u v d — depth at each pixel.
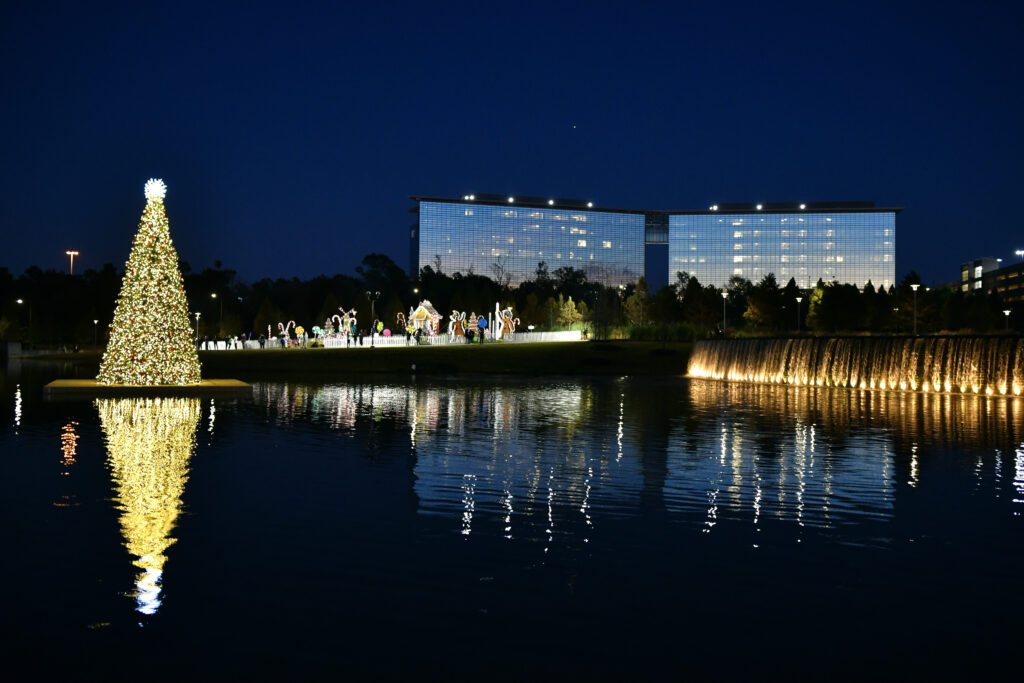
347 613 8.31
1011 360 39.75
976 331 81.00
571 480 15.54
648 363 74.00
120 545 10.66
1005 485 15.16
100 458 17.80
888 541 11.12
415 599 8.72
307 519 12.15
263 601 8.62
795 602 8.71
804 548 10.76
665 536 11.34
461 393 41.38
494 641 7.65
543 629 7.94
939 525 12.05
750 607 8.56
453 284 154.62
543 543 10.92
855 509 13.09
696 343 68.88
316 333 98.38
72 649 7.42
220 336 110.81
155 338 38.34
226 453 18.70
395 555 10.30
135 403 32.62
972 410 31.72
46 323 126.25
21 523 11.76
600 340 91.94
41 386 43.12
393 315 111.00
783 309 97.06
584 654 7.38
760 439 22.08
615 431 23.94
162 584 9.14
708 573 9.68
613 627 8.00
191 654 7.33
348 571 9.64
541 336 100.50
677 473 16.39
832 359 51.91
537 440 21.62
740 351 61.03
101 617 8.17
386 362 72.19
